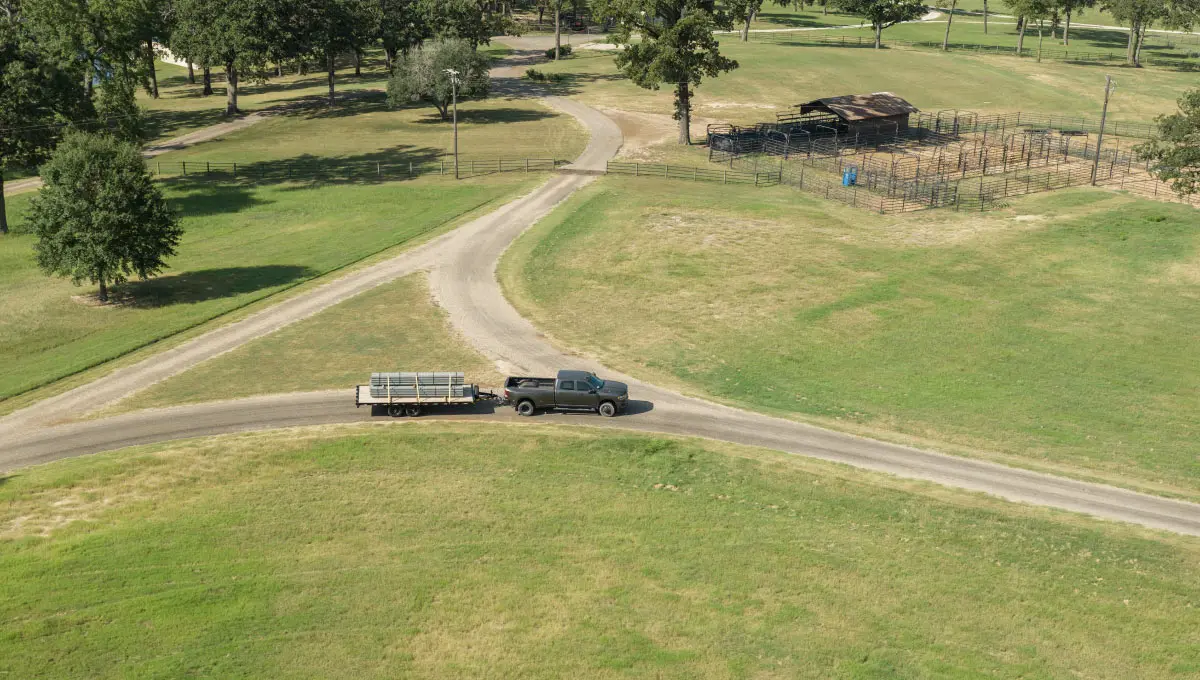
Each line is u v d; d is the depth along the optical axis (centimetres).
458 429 4522
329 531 3728
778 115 11644
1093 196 8662
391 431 4475
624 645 3155
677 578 3491
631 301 6234
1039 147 10419
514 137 11181
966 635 3195
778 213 8075
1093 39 19675
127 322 6144
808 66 15175
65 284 6988
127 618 3225
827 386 5091
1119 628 3216
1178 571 3481
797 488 4047
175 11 14350
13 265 7469
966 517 3822
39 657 3042
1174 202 8412
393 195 8981
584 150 10456
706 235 7475
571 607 3338
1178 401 4928
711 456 4291
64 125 8456
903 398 4959
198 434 4450
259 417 4628
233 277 6944
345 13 13138
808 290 6391
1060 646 3138
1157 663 3059
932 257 7056
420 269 6906
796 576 3500
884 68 15275
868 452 4388
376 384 4609
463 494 3991
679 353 5478
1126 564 3528
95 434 4469
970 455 4378
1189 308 6159
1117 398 4962
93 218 6284
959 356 5453
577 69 15588
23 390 5000
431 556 3594
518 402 4700
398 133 11631
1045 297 6334
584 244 7312
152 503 3878
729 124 11700
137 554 3547
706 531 3769
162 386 5025
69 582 3378
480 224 7931
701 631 3222
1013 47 18288
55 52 9319
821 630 3222
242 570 3491
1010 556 3591
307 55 13188
